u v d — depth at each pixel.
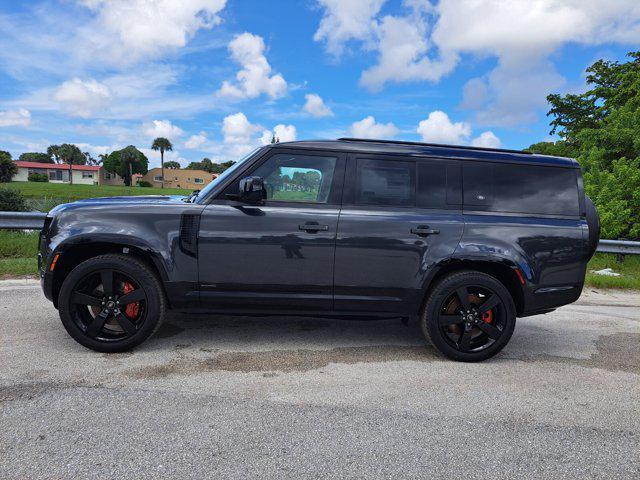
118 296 3.53
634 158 12.86
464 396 3.10
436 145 3.92
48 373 3.16
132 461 2.18
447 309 3.78
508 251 3.69
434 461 2.30
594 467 2.30
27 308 4.72
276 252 3.58
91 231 3.45
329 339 4.21
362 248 3.62
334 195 3.70
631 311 5.98
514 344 4.37
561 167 3.92
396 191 3.74
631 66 20.77
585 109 23.53
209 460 2.22
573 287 3.83
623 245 9.10
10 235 7.85
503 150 4.04
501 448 2.45
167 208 3.57
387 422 2.69
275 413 2.73
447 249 3.67
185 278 3.56
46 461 2.15
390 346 4.09
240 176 3.68
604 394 3.24
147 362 3.44
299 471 2.16
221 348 3.83
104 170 126.94
